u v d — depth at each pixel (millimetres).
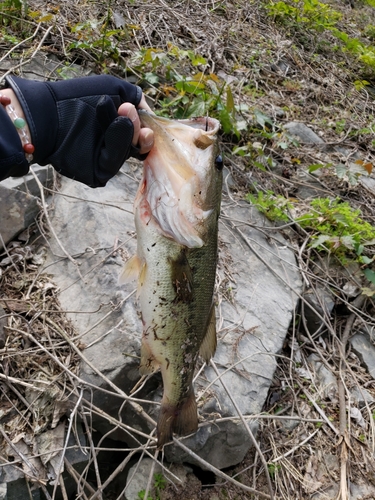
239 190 1096
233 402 673
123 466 640
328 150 1337
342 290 1005
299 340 936
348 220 1071
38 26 1135
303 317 943
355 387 886
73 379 657
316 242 1029
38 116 432
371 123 1530
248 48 1573
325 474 759
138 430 678
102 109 438
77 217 843
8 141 413
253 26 1726
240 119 1218
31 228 839
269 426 788
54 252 812
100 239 804
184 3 1596
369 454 795
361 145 1425
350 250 1071
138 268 527
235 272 911
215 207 524
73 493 660
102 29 1194
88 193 884
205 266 533
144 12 1415
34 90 439
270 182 1160
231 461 714
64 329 710
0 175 416
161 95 1149
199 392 700
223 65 1420
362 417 842
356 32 2191
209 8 1660
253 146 1143
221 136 1169
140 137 459
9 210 812
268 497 702
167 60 1151
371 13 2469
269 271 955
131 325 697
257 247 984
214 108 1146
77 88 457
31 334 692
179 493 666
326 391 862
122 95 485
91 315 725
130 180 958
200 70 1332
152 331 532
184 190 493
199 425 674
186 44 1400
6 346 674
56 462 612
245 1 1826
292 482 739
